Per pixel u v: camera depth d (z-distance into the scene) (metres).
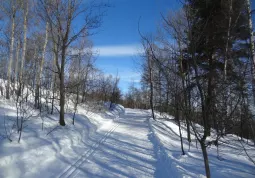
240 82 3.43
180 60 3.97
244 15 7.84
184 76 3.82
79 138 8.79
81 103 19.09
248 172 5.96
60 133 8.12
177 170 5.55
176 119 7.91
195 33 3.74
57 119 10.07
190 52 3.74
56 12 8.80
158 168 6.15
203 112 3.59
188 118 3.78
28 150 5.73
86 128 10.83
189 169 5.90
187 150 8.34
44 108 12.01
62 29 9.17
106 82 32.78
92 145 8.41
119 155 7.25
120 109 32.97
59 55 9.62
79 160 6.41
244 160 7.45
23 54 13.35
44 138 7.00
